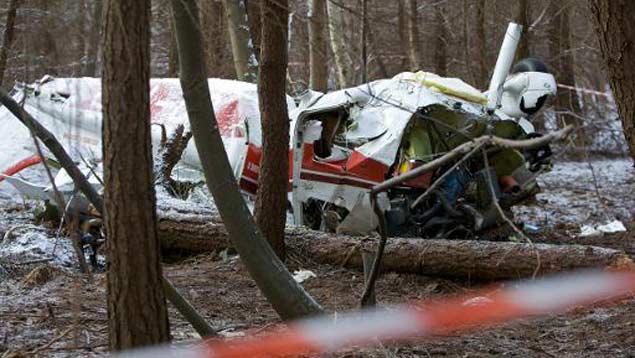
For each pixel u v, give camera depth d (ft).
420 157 39.04
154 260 18.21
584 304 31.27
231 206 20.95
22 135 45.65
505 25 69.21
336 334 24.84
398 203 39.60
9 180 43.70
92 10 17.58
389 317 28.60
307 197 41.01
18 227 41.39
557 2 74.43
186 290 33.60
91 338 25.59
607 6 22.16
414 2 53.36
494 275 34.22
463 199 40.70
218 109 43.91
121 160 17.72
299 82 58.23
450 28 69.62
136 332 18.06
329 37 54.08
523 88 42.86
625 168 80.48
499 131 42.86
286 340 24.71
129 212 17.83
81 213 38.17
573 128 14.71
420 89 40.98
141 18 17.53
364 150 40.11
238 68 53.93
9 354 23.39
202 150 20.68
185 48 20.01
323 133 42.29
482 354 25.44
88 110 39.17
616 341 26.66
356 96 41.52
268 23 34.22
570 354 25.49
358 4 24.99
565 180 75.10
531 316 30.48
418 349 25.81
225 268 37.11
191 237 38.91
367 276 25.23
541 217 57.67
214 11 52.37
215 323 28.76
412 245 35.73
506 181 42.80
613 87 22.71
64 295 31.65
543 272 33.17
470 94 41.91
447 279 35.58
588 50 70.33
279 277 21.63
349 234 40.96
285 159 35.81
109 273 18.15
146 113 17.88
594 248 33.32
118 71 17.49
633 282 31.91
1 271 35.81
